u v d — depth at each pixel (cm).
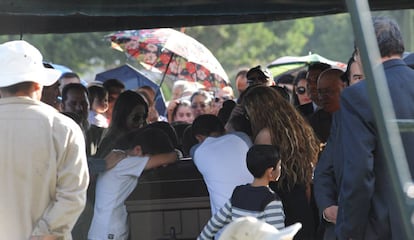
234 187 877
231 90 1872
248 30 4891
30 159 706
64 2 867
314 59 1988
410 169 673
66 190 712
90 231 949
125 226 961
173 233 994
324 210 774
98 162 948
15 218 705
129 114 1028
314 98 1259
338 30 4616
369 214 704
